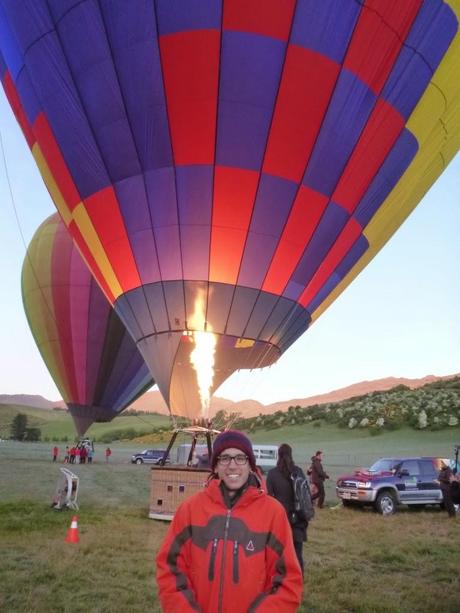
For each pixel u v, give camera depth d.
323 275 10.62
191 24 8.80
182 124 9.22
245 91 9.01
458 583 6.30
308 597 5.67
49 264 20.59
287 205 9.62
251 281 9.84
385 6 9.09
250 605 2.34
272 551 2.45
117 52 9.16
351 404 75.75
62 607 5.09
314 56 8.98
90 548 7.36
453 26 9.88
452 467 14.21
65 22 9.40
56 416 174.75
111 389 21.02
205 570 2.40
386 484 12.88
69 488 11.08
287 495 5.39
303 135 9.32
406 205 11.55
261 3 8.72
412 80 9.87
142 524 9.47
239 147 9.27
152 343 9.98
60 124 10.03
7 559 6.67
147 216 9.69
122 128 9.47
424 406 65.31
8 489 14.85
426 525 10.71
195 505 2.54
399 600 5.62
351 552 7.93
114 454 48.31
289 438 61.06
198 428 10.13
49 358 20.95
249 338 9.99
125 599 5.35
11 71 10.87
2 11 10.38
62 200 10.94
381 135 9.98
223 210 9.51
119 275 10.25
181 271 9.72
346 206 10.20
